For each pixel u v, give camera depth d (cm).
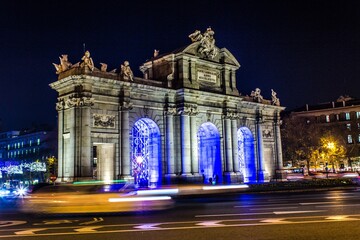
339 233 1652
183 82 5972
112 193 3859
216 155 6625
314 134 10712
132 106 5534
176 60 6131
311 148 10588
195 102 6128
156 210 2912
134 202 3644
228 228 1866
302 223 1955
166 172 5847
